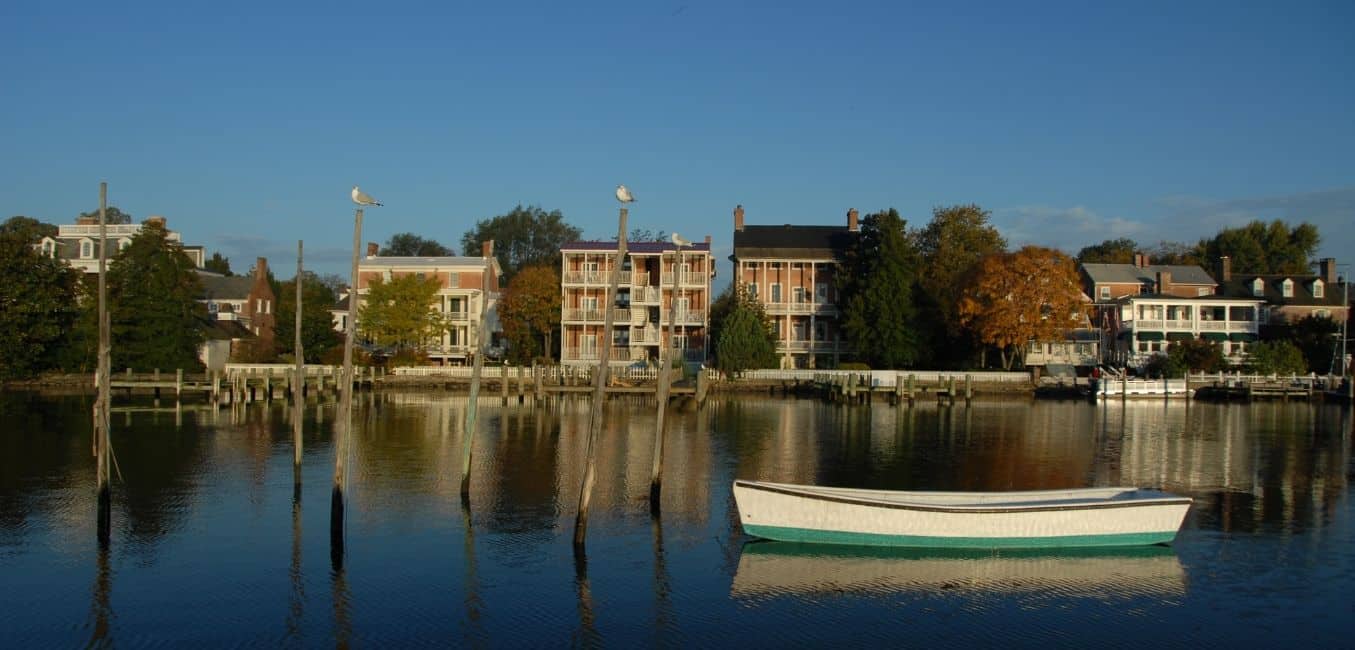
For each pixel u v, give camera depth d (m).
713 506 28.78
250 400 64.56
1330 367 82.50
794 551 23.62
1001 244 94.31
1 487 31.22
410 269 91.25
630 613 19.39
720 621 18.97
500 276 117.00
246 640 17.84
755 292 88.12
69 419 52.00
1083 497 25.45
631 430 49.66
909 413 61.91
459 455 38.88
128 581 21.16
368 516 27.17
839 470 36.34
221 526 25.95
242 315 95.06
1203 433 50.00
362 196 23.52
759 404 68.62
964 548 23.38
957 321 80.56
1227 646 17.94
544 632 18.36
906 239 95.25
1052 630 18.64
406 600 20.03
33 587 20.73
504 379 67.75
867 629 18.61
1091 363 89.44
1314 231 123.94
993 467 37.53
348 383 23.56
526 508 28.30
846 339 86.62
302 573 21.80
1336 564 23.06
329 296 113.94
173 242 79.62
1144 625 18.94
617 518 27.14
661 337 83.19
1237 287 96.00
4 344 64.62
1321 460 39.91
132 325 74.44
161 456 38.03
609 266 85.62
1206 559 23.41
